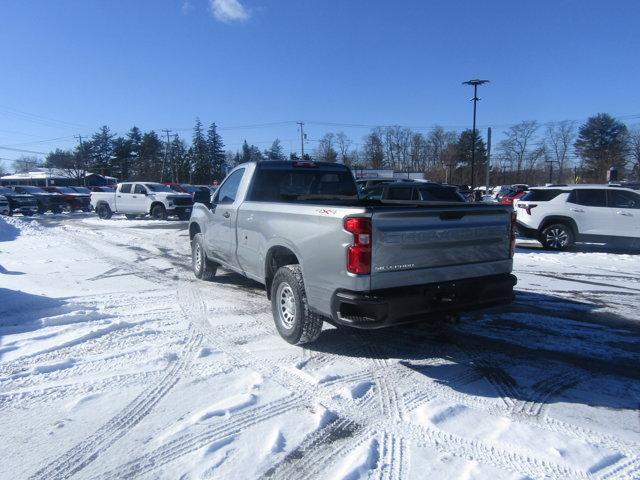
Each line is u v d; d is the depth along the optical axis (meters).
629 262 10.53
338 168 6.81
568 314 6.32
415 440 3.25
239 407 3.66
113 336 5.23
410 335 5.42
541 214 12.67
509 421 3.50
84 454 3.07
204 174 95.38
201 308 6.48
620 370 4.50
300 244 4.66
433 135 90.25
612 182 22.92
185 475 2.86
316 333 4.84
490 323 5.91
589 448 3.15
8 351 4.71
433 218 4.27
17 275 8.55
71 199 30.25
